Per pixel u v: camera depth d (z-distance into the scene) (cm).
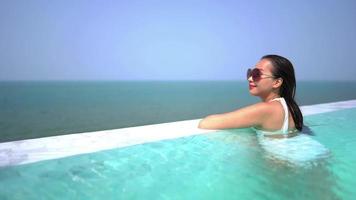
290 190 157
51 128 3681
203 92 12469
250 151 223
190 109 5494
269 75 271
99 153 204
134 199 142
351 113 400
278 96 281
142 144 229
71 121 4216
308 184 165
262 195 151
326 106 460
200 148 229
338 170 189
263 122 264
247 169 187
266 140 255
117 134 253
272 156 213
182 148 227
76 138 234
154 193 149
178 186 158
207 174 177
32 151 194
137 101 7656
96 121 4200
